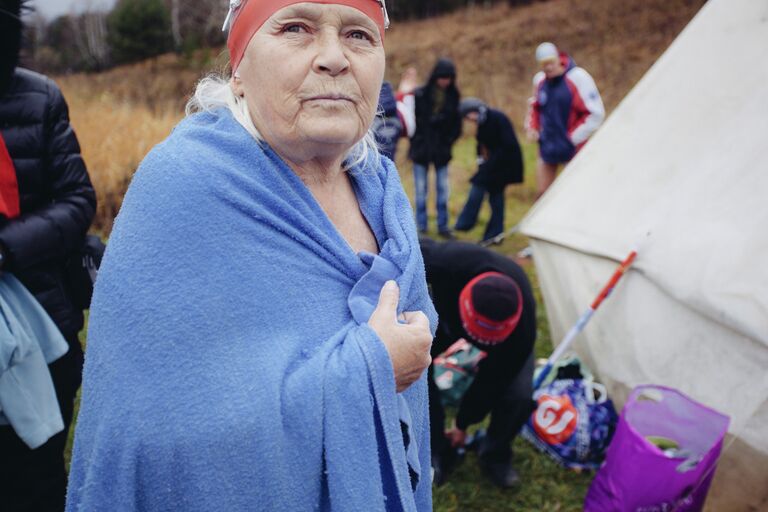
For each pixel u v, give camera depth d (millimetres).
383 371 835
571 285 3055
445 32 19859
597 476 2441
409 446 973
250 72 853
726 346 2352
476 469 2762
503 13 20422
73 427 2705
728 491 2305
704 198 2607
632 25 15906
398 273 959
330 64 813
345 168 1021
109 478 766
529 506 2576
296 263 848
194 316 771
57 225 1625
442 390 3039
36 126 1625
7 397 1511
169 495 765
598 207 3023
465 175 8625
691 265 2451
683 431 2379
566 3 18766
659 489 2191
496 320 2027
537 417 2840
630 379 2754
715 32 2965
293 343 824
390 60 17922
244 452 766
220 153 860
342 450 810
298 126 839
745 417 2262
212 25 21078
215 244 796
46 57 22031
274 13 820
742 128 2658
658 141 2955
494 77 14602
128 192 843
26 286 1623
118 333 771
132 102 10883
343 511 810
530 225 3354
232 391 770
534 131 5812
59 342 1625
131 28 20766
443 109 5711
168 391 755
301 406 796
